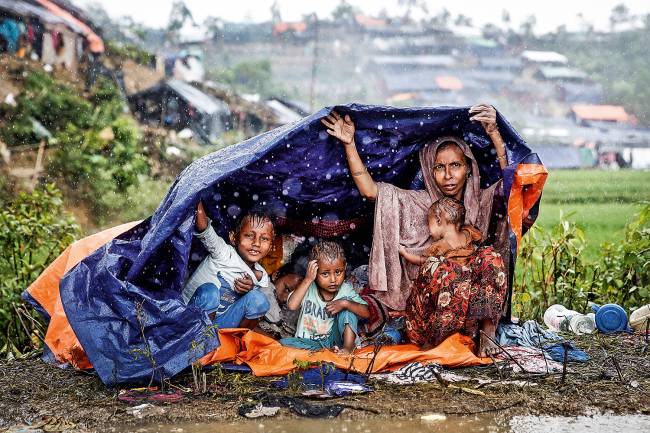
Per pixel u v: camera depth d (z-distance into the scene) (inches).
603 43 1765.5
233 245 254.7
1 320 302.2
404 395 209.9
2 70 761.0
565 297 322.7
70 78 829.8
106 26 1113.4
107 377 218.7
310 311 250.2
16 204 325.4
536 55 1717.5
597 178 1189.7
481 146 262.4
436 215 249.9
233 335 235.8
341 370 228.7
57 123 764.0
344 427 188.1
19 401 212.8
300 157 253.1
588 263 338.0
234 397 209.0
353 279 267.0
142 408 202.1
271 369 226.4
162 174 855.1
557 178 1194.0
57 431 188.9
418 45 1768.0
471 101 1696.6
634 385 218.2
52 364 252.5
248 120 1034.1
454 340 238.5
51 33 816.9
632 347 260.5
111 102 824.9
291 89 1675.7
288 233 271.6
